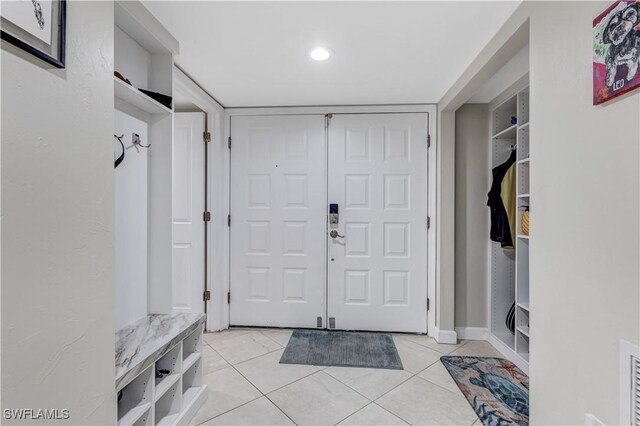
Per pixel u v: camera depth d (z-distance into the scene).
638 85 0.81
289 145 2.74
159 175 1.68
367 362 2.17
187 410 1.54
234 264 2.80
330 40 1.62
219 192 2.72
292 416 1.60
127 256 1.53
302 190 2.74
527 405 1.70
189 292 2.69
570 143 1.06
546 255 1.18
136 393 1.32
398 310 2.69
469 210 2.62
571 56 1.05
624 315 0.87
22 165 0.77
